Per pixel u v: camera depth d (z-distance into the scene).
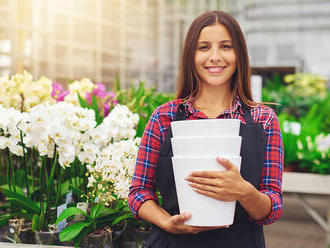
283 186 2.45
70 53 6.11
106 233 1.45
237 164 0.88
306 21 11.52
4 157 1.86
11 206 1.75
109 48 7.07
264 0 11.14
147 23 8.02
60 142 1.52
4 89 1.95
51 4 5.72
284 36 11.78
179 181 0.89
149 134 1.11
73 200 1.72
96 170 1.48
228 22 1.08
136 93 2.48
